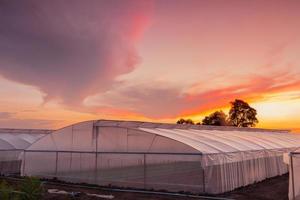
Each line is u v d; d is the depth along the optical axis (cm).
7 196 1290
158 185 2177
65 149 2606
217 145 2366
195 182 2058
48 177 2644
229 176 2202
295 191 1823
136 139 2319
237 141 2750
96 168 2441
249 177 2447
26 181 1369
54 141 2669
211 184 2045
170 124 2919
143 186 2227
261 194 2048
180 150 2139
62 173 2588
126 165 2319
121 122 2464
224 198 1903
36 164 2714
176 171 2128
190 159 2094
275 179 2700
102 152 2436
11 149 3173
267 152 2816
